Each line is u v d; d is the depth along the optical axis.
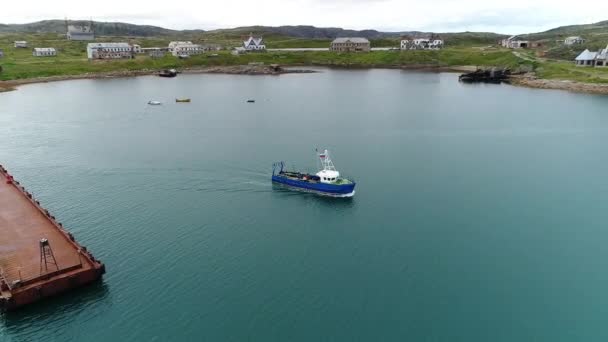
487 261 68.44
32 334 53.03
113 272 64.69
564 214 83.44
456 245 72.94
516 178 102.19
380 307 58.38
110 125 156.62
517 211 84.81
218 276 64.38
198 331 53.97
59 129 149.38
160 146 127.94
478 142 133.75
